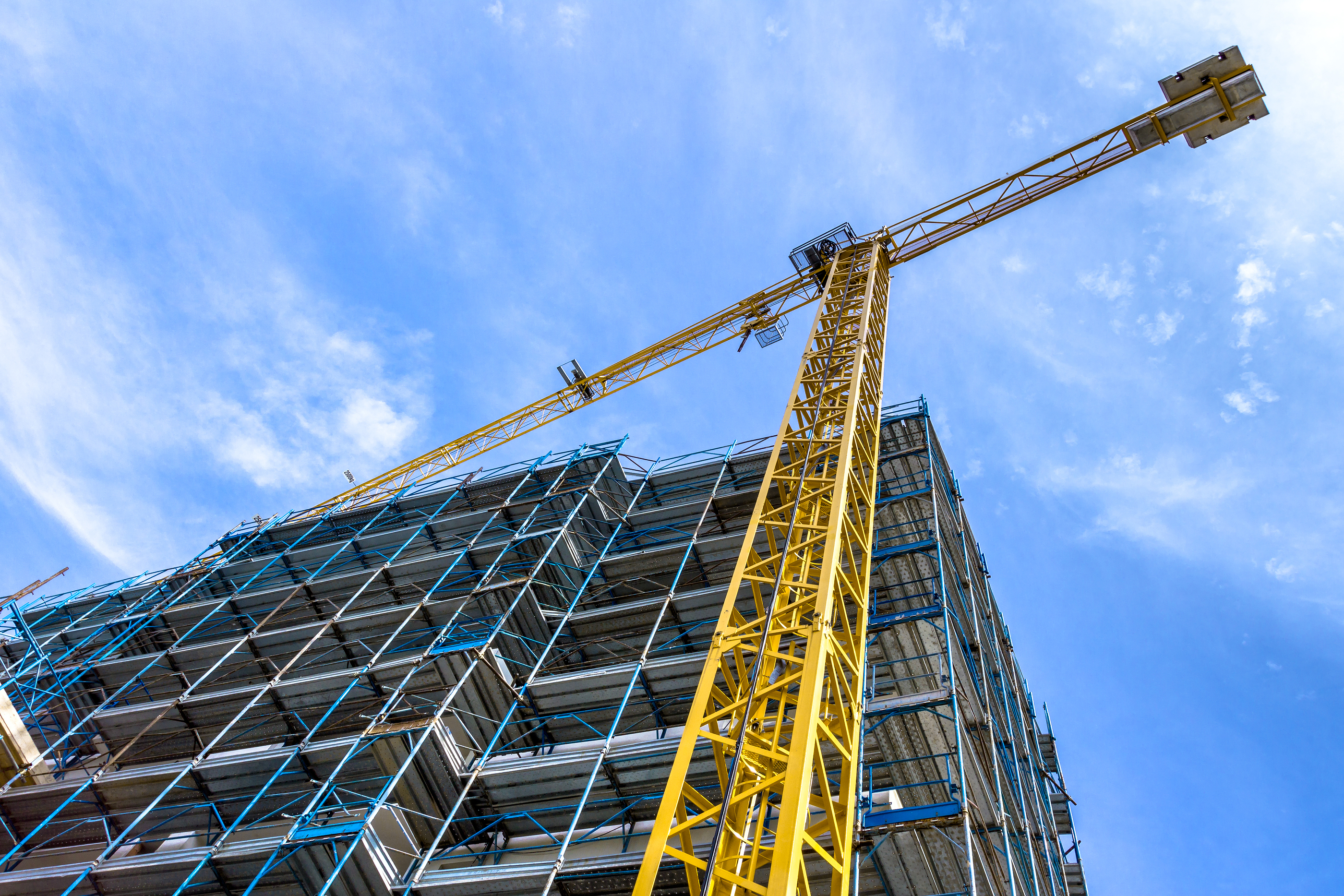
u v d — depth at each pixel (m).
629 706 25.52
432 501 38.34
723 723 22.92
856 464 25.38
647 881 13.27
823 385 29.47
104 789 25.14
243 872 21.73
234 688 30.58
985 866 19.70
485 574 31.44
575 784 22.62
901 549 25.59
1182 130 39.16
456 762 23.14
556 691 25.33
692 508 32.47
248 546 39.59
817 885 20.14
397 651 30.12
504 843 23.42
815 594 19.38
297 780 25.02
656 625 26.30
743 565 20.81
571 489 34.94
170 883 22.09
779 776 15.18
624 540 33.56
